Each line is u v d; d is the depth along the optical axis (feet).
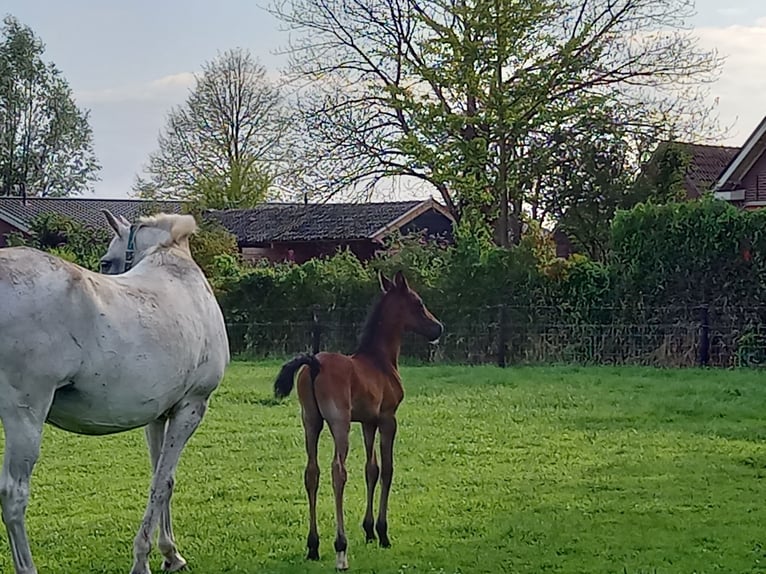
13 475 17.79
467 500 28.12
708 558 22.45
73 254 89.71
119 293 19.39
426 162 90.58
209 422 42.47
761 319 60.85
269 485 30.55
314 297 73.77
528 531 24.70
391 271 72.13
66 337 18.06
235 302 75.25
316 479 22.39
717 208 62.34
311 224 129.39
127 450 36.83
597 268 67.21
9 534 17.93
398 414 43.57
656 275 64.23
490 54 89.10
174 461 21.09
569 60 89.51
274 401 48.49
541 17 89.20
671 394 48.60
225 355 22.09
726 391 49.03
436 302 69.05
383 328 24.29
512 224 96.99
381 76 94.99
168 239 22.61
